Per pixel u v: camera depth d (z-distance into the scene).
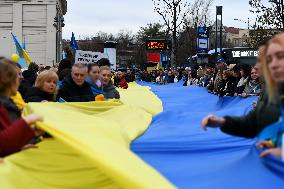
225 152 5.43
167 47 35.50
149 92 14.54
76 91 8.46
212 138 5.96
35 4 61.97
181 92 16.22
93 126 5.41
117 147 4.37
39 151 4.50
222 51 22.98
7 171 4.08
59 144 4.52
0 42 61.69
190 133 6.48
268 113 3.48
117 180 3.68
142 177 3.73
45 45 62.03
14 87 4.66
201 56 31.22
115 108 7.84
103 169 3.78
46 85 7.19
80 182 4.28
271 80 3.37
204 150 5.46
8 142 3.87
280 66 3.27
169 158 5.16
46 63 61.84
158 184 3.73
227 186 3.60
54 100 7.38
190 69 26.64
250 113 3.87
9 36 61.75
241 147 5.51
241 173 3.69
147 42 35.56
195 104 12.34
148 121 7.77
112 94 10.09
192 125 7.53
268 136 3.45
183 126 7.43
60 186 4.27
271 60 3.33
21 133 3.92
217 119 3.89
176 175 4.29
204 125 3.90
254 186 3.42
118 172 3.66
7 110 4.59
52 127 4.36
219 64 14.59
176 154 5.39
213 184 3.74
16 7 61.84
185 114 8.66
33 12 62.09
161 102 12.19
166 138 6.12
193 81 25.06
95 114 7.54
